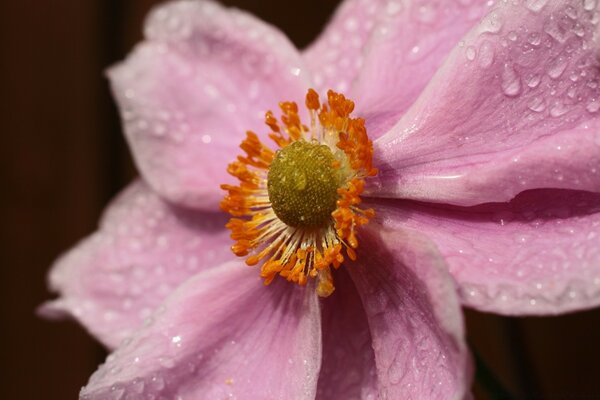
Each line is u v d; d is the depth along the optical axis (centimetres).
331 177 19
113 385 18
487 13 18
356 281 18
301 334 18
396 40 19
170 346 19
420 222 18
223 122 21
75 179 28
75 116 28
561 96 18
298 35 26
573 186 17
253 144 19
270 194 19
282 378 18
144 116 21
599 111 17
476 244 18
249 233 19
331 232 19
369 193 18
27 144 28
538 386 22
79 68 28
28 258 29
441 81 18
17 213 28
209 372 19
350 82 20
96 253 21
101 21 28
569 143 17
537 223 18
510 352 22
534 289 17
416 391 17
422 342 17
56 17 28
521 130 18
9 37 28
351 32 20
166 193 20
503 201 18
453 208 18
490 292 17
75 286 21
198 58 21
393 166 18
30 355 29
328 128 19
